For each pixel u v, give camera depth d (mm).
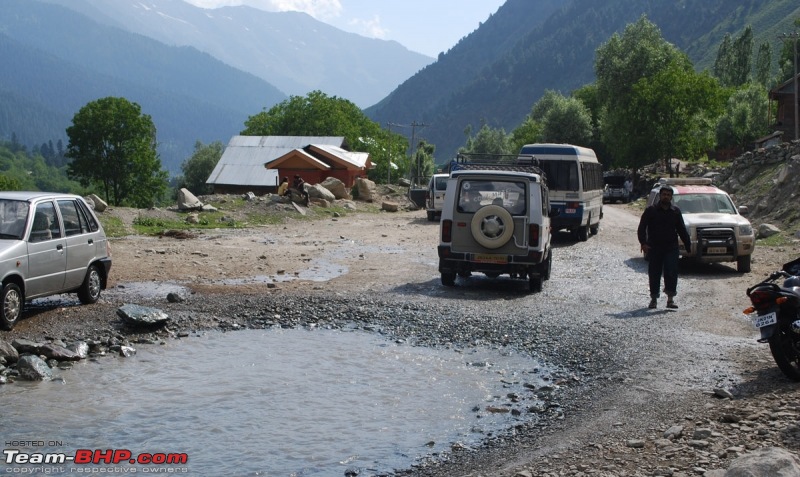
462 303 13664
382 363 9711
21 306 10914
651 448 6438
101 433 7086
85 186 82312
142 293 13938
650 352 9984
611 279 16969
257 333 11328
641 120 66875
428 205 35781
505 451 6633
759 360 9359
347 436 7086
